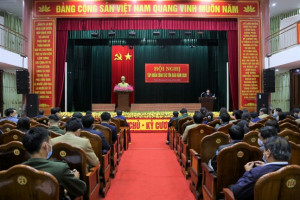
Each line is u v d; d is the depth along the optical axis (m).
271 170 1.77
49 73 10.52
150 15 10.45
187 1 10.51
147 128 10.08
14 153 2.56
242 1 10.66
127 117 10.08
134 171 4.84
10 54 9.37
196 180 3.42
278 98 13.77
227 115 4.39
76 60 14.88
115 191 3.80
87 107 14.95
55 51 10.53
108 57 15.25
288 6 12.19
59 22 10.69
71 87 14.20
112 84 15.06
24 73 9.96
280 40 13.08
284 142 1.82
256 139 3.47
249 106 10.66
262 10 10.69
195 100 15.24
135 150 6.79
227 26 10.80
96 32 12.74
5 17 12.65
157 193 3.72
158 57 15.27
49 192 1.63
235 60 11.02
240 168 2.53
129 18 10.61
